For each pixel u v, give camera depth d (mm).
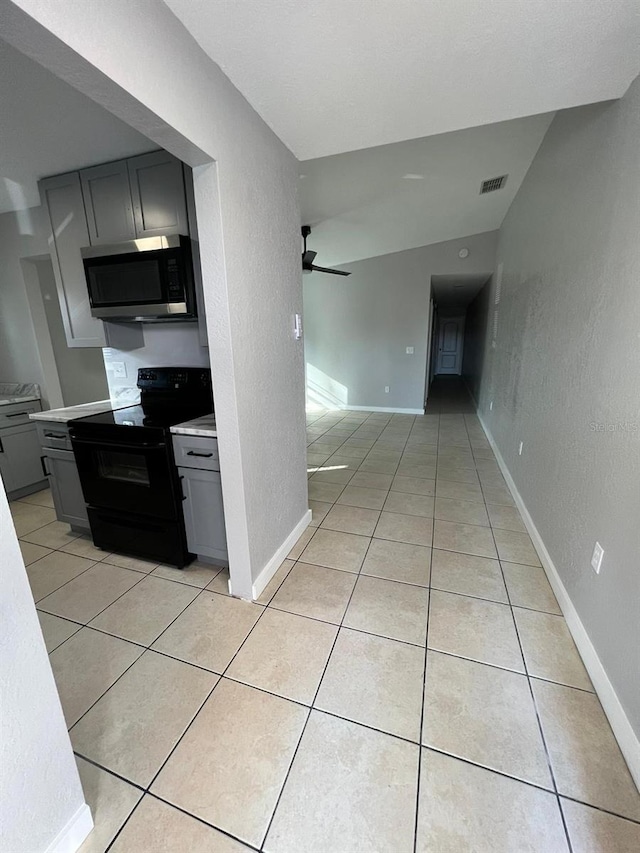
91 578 2127
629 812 1076
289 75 1426
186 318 2262
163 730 1315
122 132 1798
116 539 2285
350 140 1926
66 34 845
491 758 1218
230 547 1886
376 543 2438
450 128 1798
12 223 3055
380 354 6227
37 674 880
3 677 816
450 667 1544
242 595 1943
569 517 1869
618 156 1558
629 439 1340
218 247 1478
